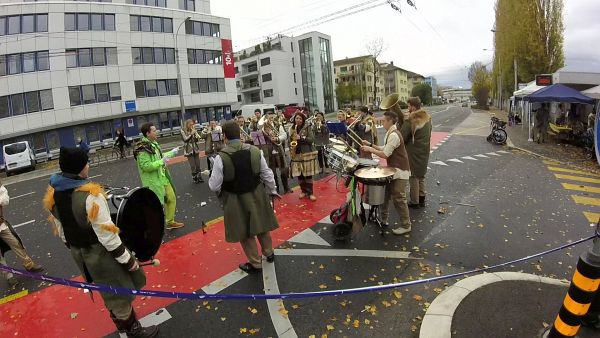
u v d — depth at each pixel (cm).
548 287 344
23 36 2819
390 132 484
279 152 769
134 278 301
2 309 392
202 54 3862
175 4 3806
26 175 1867
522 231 525
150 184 552
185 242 539
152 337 319
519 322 295
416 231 532
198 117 3888
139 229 306
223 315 351
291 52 6078
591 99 1338
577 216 586
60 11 2947
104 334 337
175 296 254
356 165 505
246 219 399
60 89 2956
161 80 3531
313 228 562
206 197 801
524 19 2638
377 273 414
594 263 232
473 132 2052
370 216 551
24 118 2816
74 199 265
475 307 317
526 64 2692
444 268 420
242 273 432
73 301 400
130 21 3309
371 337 308
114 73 3219
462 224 558
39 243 613
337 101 7406
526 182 827
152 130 550
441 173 939
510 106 3453
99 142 3194
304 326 328
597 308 279
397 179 498
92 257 277
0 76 2755
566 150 1301
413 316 332
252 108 3347
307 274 420
